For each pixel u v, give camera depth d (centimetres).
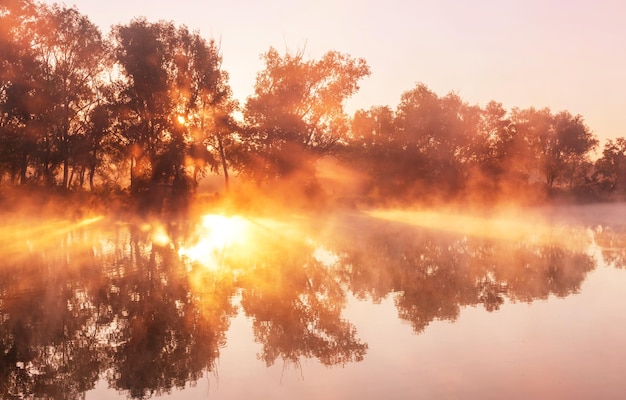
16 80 5322
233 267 2522
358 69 7100
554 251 3167
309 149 7188
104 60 6169
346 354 1339
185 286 2111
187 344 1452
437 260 2798
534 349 1337
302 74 7019
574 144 10156
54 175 5922
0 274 2330
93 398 1147
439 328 1540
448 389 1109
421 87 8750
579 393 1079
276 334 1526
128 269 2441
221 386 1177
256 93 7150
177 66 6481
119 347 1441
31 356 1387
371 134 8738
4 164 5788
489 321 1602
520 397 1066
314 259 2794
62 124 5797
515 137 8831
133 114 6275
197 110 6681
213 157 6638
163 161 6125
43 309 1781
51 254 2864
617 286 2098
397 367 1241
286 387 1154
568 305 1783
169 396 1139
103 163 6931
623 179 10956
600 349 1331
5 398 1152
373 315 1697
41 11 5697
